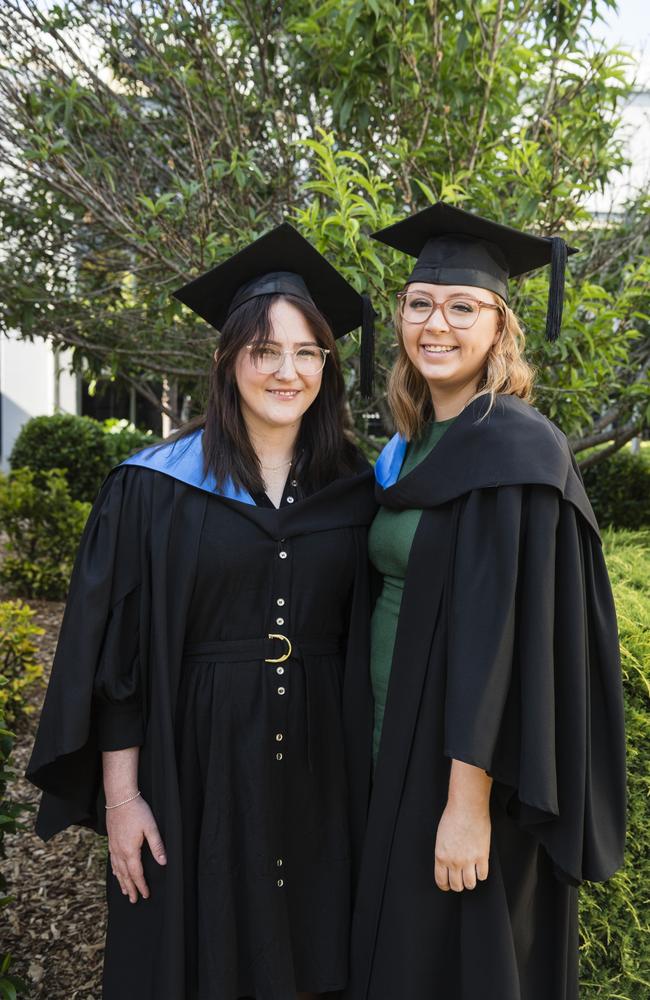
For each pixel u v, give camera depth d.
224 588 1.86
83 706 1.76
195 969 1.81
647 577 2.83
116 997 1.84
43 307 4.17
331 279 2.10
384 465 2.07
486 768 1.59
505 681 1.64
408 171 3.29
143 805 1.85
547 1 3.27
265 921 1.81
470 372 1.91
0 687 2.85
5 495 6.43
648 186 4.04
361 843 1.97
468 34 3.00
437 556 1.81
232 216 3.69
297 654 1.92
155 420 11.06
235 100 3.65
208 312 2.16
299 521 1.93
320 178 3.52
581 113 3.36
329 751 1.94
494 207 3.26
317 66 3.37
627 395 3.74
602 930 2.24
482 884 1.75
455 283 1.86
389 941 1.80
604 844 1.77
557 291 1.93
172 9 3.46
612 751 1.81
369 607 2.06
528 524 1.70
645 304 3.48
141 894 1.84
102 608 1.81
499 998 1.72
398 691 1.84
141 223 3.51
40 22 3.48
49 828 1.98
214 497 1.89
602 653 1.80
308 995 2.04
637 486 6.25
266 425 1.99
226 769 1.82
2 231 4.23
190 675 1.86
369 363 2.25
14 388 10.95
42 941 2.71
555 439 1.76
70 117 3.34
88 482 8.20
